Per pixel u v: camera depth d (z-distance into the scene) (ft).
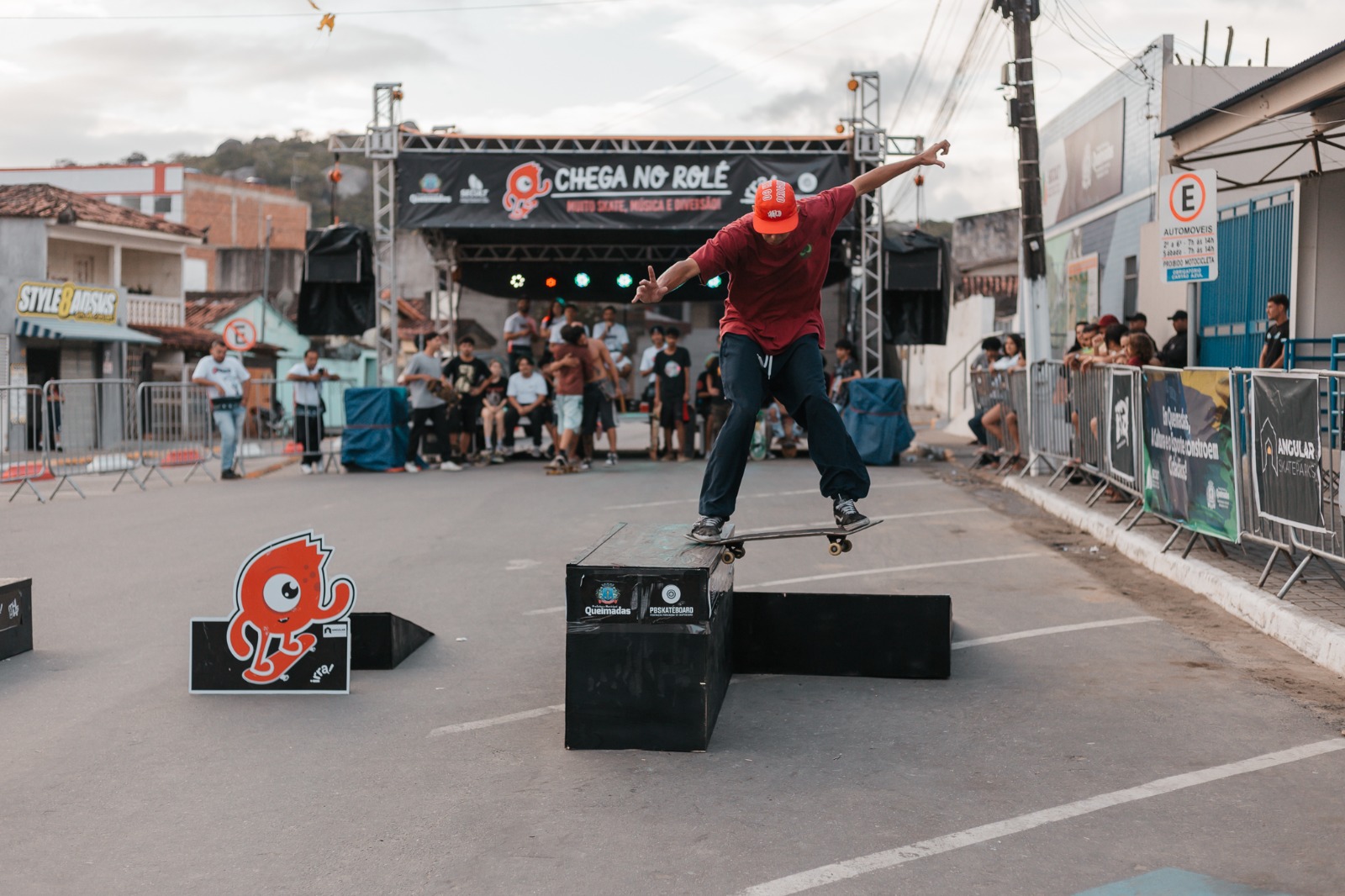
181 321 126.93
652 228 58.65
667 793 14.26
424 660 21.15
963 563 29.48
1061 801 13.75
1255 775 14.47
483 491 47.01
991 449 53.31
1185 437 26.84
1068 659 20.43
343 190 344.28
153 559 31.78
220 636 19.07
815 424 17.81
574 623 15.99
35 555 32.63
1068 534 34.04
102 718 17.76
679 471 54.19
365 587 27.61
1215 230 31.65
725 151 58.54
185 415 55.77
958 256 131.54
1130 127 64.03
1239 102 37.63
